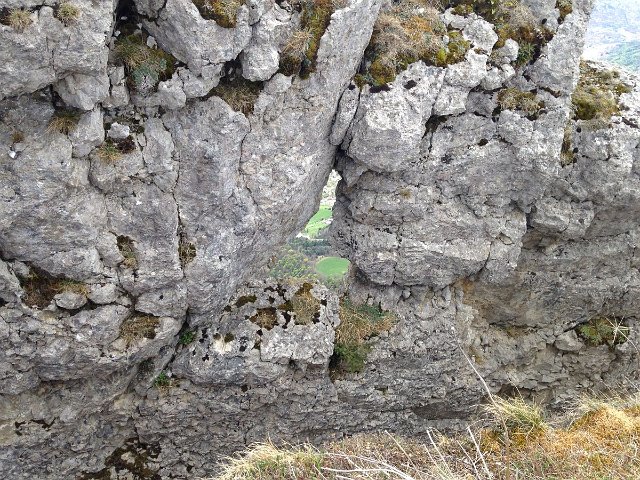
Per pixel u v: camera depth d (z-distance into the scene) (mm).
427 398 10617
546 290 10914
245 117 7395
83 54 5809
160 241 7676
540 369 11664
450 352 10469
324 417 10039
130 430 9125
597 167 9430
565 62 8766
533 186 9445
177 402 9023
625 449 5422
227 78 7297
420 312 10375
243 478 6164
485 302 11039
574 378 11812
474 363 10898
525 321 11383
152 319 8164
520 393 11625
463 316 10680
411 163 8977
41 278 7184
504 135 8984
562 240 10445
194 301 8328
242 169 7805
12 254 6863
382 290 10344
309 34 7246
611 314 11562
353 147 8562
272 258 10516
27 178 6352
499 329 11500
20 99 6129
